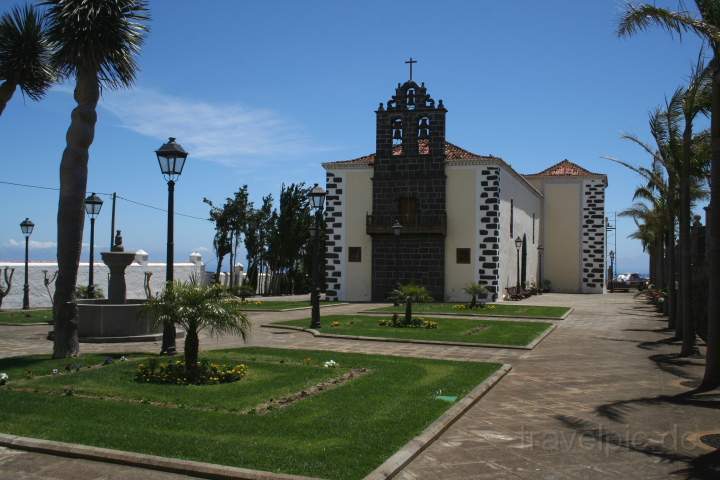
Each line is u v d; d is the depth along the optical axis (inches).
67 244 523.2
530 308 1197.1
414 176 1461.6
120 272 710.5
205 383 412.5
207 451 267.7
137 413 330.0
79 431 296.7
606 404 388.2
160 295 448.5
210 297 445.1
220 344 657.6
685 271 605.6
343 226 1510.8
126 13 526.3
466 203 1432.1
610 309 1249.4
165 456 262.8
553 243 2102.6
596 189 2069.4
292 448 273.0
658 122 701.3
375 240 1487.5
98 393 379.2
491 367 500.1
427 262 1451.8
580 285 2069.4
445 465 269.7
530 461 277.0
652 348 653.3
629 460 279.9
